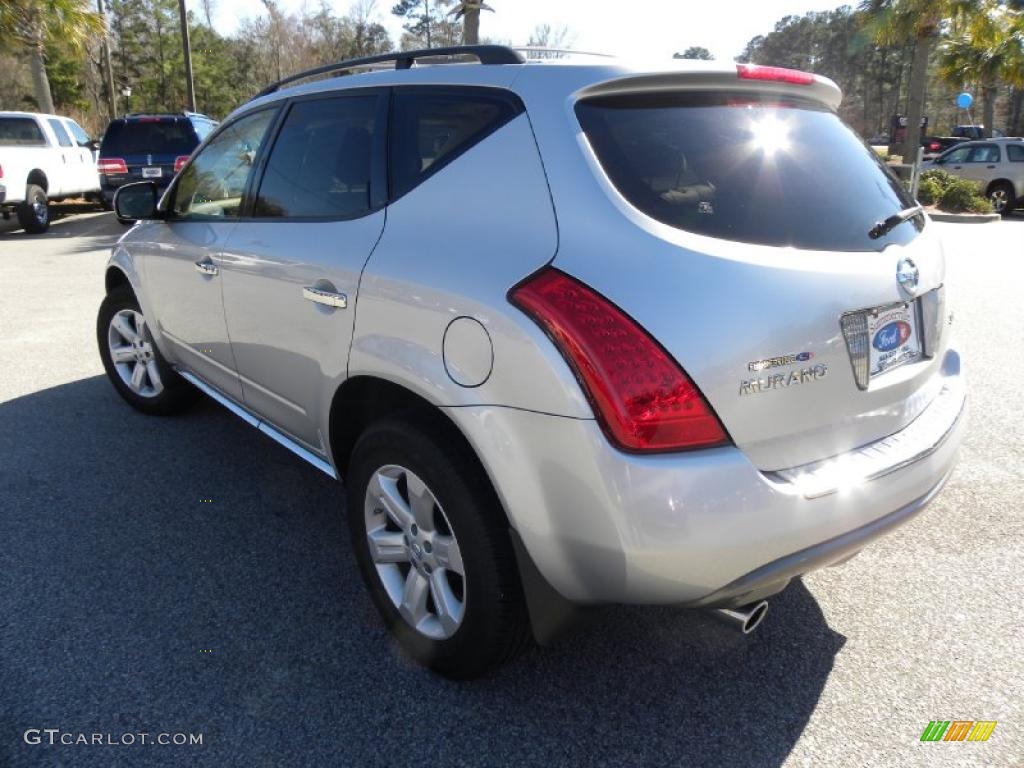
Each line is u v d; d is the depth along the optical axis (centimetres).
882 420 228
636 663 260
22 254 1092
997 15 2039
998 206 1886
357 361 249
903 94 7700
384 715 235
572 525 197
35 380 534
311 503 366
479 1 1473
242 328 324
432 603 250
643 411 186
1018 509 360
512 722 233
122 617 279
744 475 192
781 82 242
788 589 302
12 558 316
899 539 337
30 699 239
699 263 194
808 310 201
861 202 237
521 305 198
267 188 320
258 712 236
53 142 1397
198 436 441
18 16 1694
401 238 243
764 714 237
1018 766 217
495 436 205
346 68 305
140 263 416
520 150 222
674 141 217
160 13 5191
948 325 271
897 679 252
